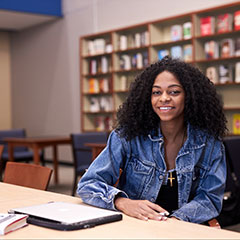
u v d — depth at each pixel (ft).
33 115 32.96
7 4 26.66
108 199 5.68
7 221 4.64
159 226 4.80
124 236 4.39
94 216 4.93
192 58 20.86
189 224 4.91
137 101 6.28
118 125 6.44
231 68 20.22
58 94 30.50
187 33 21.33
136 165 6.32
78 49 28.58
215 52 20.45
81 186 6.10
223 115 6.40
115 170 6.24
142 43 23.57
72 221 4.69
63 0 29.50
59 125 30.60
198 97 6.20
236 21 19.43
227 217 10.22
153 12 23.79
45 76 31.55
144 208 5.26
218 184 6.15
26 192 7.02
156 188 6.23
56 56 30.42
